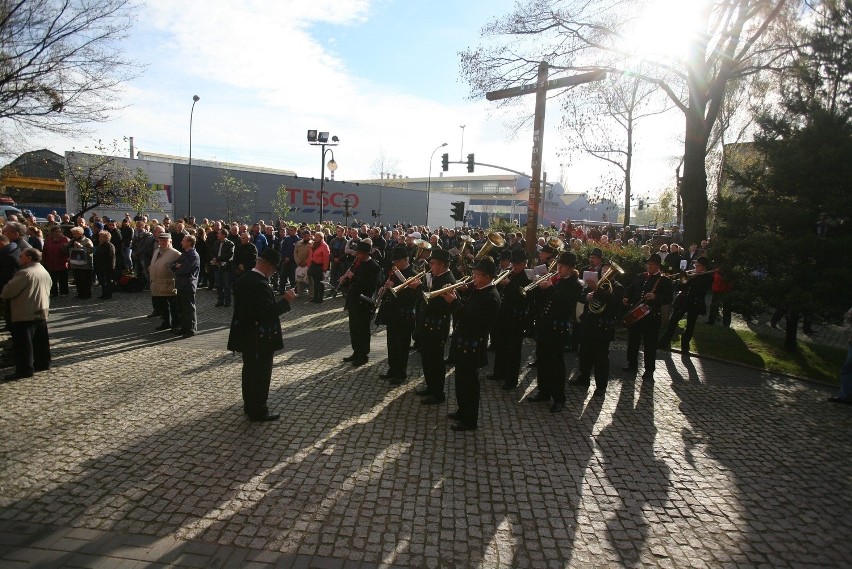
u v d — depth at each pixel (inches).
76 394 247.8
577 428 233.6
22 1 440.1
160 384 265.4
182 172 1368.1
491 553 142.4
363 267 307.3
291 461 188.9
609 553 145.2
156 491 165.3
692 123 585.0
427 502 166.2
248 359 217.9
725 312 481.1
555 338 249.3
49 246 514.3
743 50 548.4
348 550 140.6
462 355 219.6
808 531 159.6
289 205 1598.2
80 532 143.1
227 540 142.4
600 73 426.0
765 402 279.7
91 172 1025.5
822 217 357.1
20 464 179.5
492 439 216.8
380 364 319.9
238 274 462.6
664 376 325.1
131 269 607.5
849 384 279.3
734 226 381.1
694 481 188.9
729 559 144.8
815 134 355.9
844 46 403.2
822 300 339.6
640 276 333.4
